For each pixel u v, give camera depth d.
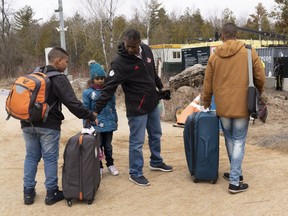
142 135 4.97
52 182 4.48
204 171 4.88
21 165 6.07
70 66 28.42
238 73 4.41
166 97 5.28
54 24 43.97
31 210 4.38
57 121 4.41
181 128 8.41
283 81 16.20
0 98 14.32
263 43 22.92
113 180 5.20
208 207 4.28
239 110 4.44
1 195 4.84
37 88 4.14
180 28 45.25
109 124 5.26
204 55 22.83
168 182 5.06
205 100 4.87
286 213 4.07
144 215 4.16
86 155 4.36
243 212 4.13
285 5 20.73
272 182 4.92
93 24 27.73
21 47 34.25
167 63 24.94
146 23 32.56
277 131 7.61
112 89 4.73
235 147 4.57
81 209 4.36
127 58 4.70
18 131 8.55
